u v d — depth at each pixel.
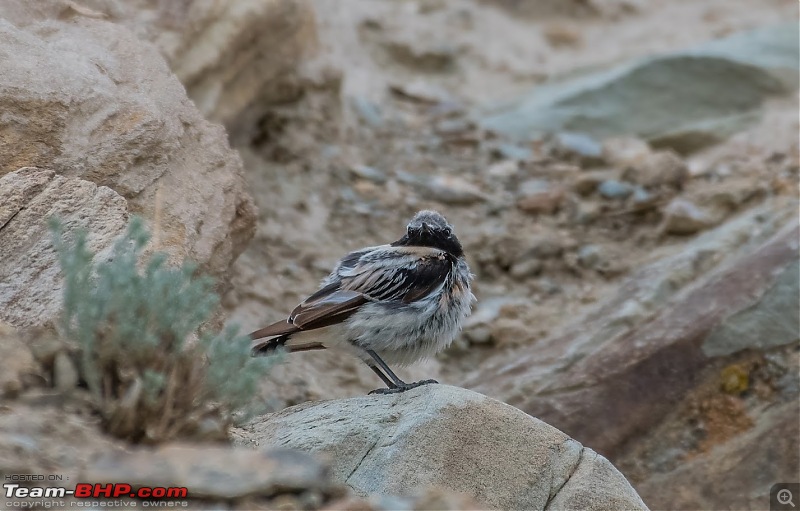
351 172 17.08
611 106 19.19
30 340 7.61
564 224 16.55
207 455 6.82
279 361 7.53
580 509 7.72
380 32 21.33
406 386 9.61
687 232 15.84
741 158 17.45
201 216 10.23
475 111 19.80
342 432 7.94
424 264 10.19
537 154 18.39
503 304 14.95
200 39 14.41
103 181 9.84
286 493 6.89
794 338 12.66
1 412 6.81
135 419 6.92
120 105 10.30
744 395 12.44
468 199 16.94
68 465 6.47
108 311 7.20
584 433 12.23
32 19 11.16
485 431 7.87
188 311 7.46
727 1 23.66
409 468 7.57
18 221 8.51
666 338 12.78
